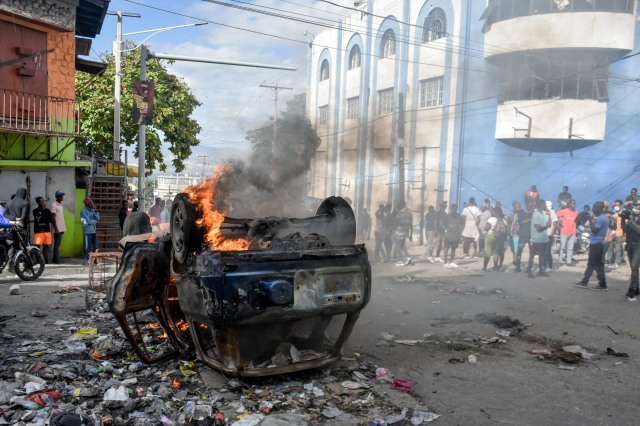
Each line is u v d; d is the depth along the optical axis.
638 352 5.15
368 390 4.06
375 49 26.34
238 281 3.67
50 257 11.48
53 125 12.27
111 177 14.45
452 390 4.10
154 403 3.72
